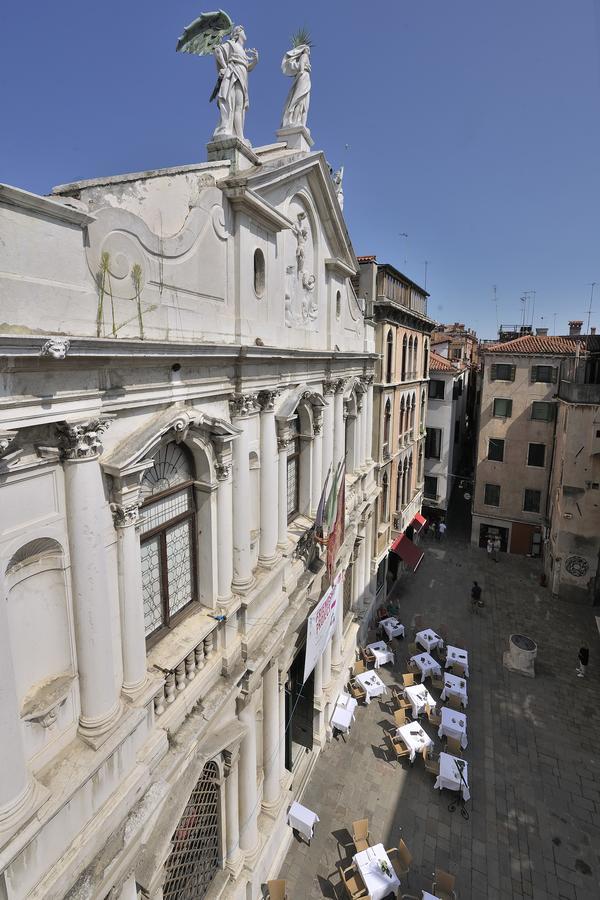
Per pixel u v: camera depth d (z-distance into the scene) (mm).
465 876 12938
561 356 30234
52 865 6109
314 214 13641
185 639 8828
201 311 8680
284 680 13031
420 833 13984
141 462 7012
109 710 6898
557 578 27062
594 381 25859
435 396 35406
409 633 23781
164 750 8055
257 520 11633
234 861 11234
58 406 5688
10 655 5387
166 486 8508
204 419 8336
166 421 7426
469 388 47094
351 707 17328
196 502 9336
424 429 33219
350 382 17734
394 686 19938
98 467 6441
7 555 5457
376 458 23562
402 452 27438
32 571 6047
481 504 33562
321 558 15172
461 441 43031
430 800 14969
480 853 13500
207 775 10156
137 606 7355
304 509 14844
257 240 10391
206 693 9570
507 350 31766
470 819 14445
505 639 23469
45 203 5250
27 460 5621
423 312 29750
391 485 26047
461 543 34938
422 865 13164
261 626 11078
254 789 11648
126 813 7125
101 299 6281
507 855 13469
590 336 29031
